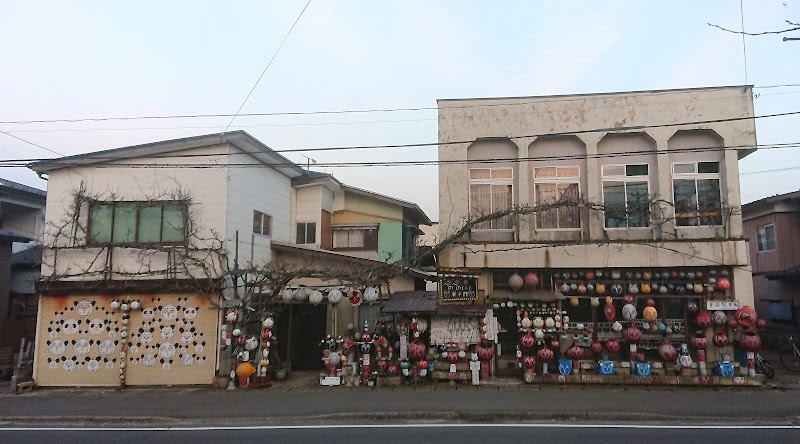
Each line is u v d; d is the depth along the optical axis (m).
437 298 14.71
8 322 18.44
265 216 17.23
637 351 14.62
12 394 13.74
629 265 14.59
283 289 15.55
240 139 15.23
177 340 14.62
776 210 21.69
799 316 19.98
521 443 8.35
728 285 14.27
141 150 15.21
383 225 20.09
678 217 15.02
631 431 9.09
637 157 15.39
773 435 8.77
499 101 15.85
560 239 15.34
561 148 15.76
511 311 15.26
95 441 8.95
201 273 14.83
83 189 15.36
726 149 14.79
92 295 14.92
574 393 12.62
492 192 15.78
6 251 18.67
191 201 15.06
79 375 14.57
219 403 11.95
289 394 12.98
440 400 11.81
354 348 14.87
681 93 15.12
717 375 13.70
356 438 8.80
